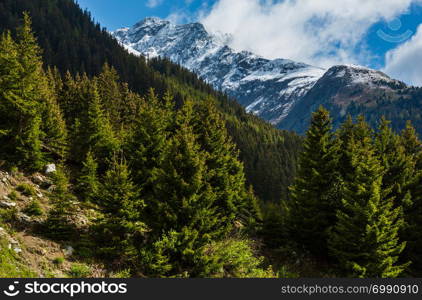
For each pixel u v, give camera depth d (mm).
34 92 26391
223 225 25188
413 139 31281
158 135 27891
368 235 20547
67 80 62562
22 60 25969
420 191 26266
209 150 28609
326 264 26953
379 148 29609
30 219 18438
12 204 18641
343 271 22484
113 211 18469
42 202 20969
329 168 27844
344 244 22125
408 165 27422
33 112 24578
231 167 32781
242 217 36375
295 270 25312
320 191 27859
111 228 17969
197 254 17641
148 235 19719
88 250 17781
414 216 25688
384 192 22469
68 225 19172
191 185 19000
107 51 153625
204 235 18312
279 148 138250
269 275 19984
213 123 31938
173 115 43031
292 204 29750
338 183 27484
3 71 25109
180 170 19859
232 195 26953
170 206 18766
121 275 16188
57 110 38875
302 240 28109
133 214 18422
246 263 20703
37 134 25484
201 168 19734
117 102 63875
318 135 29266
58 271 15227
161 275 16797
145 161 26906
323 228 27031
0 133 23469
